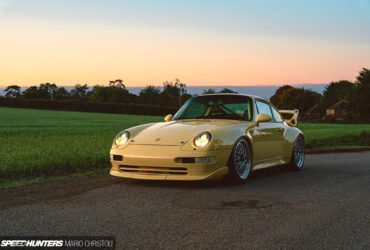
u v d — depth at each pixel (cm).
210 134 507
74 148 867
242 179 543
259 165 605
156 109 7406
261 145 605
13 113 5438
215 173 503
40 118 4106
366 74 8262
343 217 373
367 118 8344
